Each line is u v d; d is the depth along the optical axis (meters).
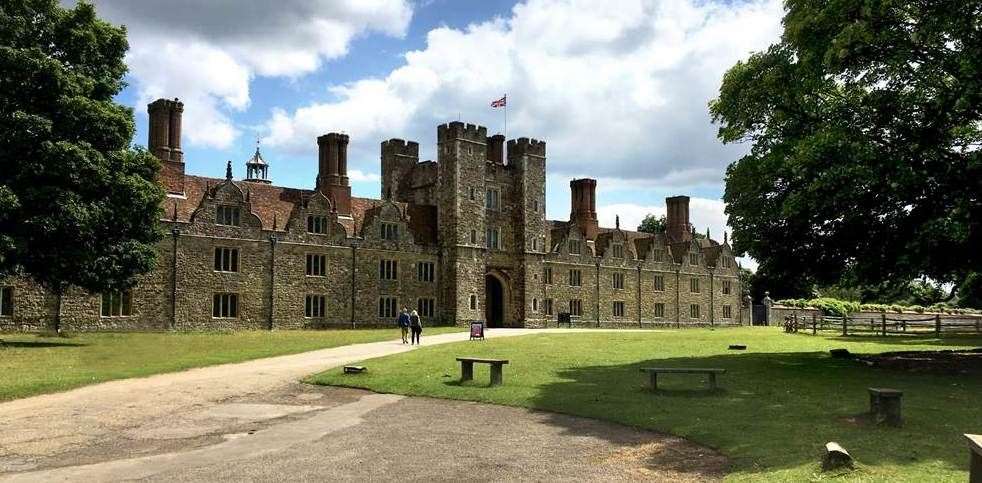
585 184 84.19
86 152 33.78
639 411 17.06
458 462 12.67
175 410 17.97
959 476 10.64
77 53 36.81
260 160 89.19
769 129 29.80
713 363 27.58
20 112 32.22
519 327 69.75
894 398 14.76
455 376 23.31
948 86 25.80
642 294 83.88
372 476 11.73
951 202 24.34
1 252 31.03
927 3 23.44
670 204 94.69
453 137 65.38
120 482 11.32
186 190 54.34
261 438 14.70
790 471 11.25
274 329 54.47
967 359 27.98
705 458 12.84
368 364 26.84
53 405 18.45
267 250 54.75
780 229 29.23
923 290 105.25
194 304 51.00
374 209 61.41
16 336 40.06
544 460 12.81
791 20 26.53
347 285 58.75
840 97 27.62
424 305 63.62
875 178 23.11
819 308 91.06
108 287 38.56
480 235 66.69
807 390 20.20
